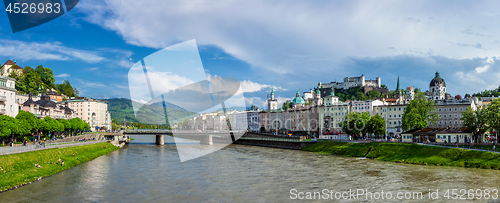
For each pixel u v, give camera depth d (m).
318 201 53.38
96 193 57.09
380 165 93.75
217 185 64.06
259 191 59.44
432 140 120.88
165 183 65.44
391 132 182.50
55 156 87.88
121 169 82.38
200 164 92.25
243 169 83.62
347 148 128.00
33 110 136.50
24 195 55.16
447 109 167.12
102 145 133.75
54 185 63.00
